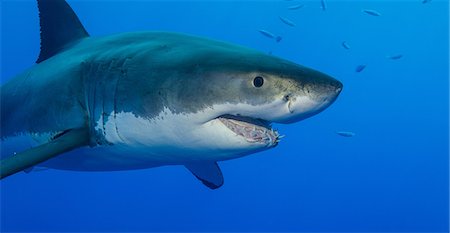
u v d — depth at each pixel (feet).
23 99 8.56
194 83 6.44
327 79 6.13
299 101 6.08
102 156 7.77
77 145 7.21
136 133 7.02
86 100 7.48
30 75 8.81
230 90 6.24
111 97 7.14
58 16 9.23
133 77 6.98
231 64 6.36
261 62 6.35
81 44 8.74
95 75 7.44
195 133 6.54
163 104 6.64
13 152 9.00
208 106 6.35
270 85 6.15
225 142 6.43
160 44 7.40
